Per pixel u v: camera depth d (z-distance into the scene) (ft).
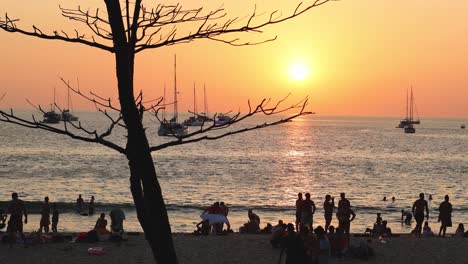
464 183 245.86
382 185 233.55
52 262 64.59
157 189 20.18
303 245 52.06
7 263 63.93
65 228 121.39
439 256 70.79
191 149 420.77
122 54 19.90
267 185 223.51
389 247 74.33
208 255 68.74
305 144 496.23
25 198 176.86
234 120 19.21
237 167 291.99
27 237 72.38
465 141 573.33
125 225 127.13
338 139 582.35
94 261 65.41
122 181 223.92
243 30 19.74
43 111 19.95
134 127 20.06
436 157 382.22
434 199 197.88
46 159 318.65
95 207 152.15
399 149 447.83
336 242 69.87
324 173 272.51
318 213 154.30
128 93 20.02
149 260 66.18
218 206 85.87
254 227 89.76
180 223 133.80
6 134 572.10
